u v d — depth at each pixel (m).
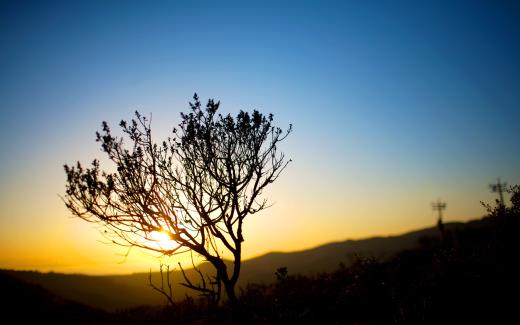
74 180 7.18
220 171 7.62
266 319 12.42
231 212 7.70
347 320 12.40
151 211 7.26
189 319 10.85
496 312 9.11
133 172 7.18
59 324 22.53
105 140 7.25
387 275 18.44
